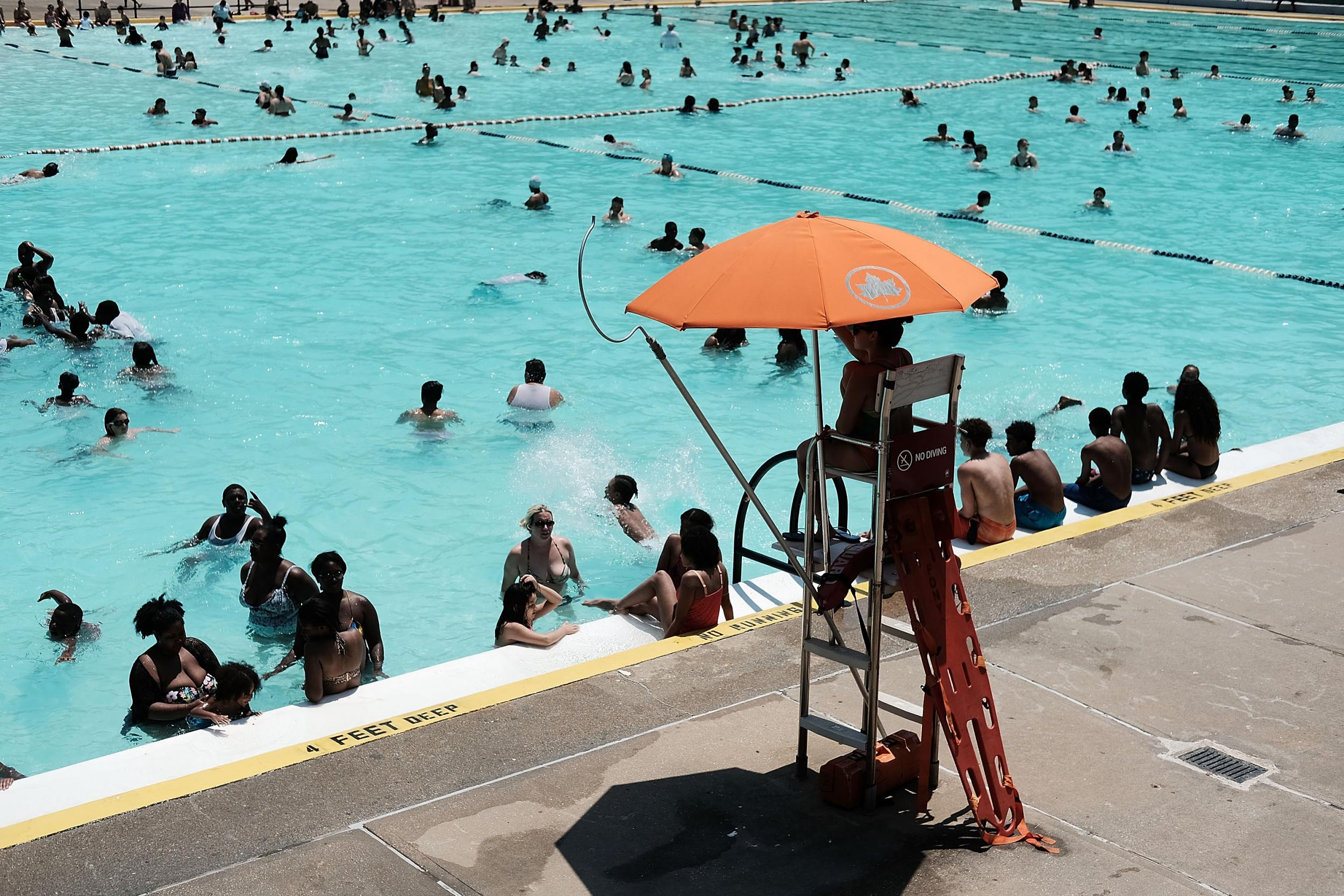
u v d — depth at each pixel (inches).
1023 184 905.5
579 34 1807.3
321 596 256.4
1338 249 724.7
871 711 185.3
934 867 174.7
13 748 263.0
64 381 454.9
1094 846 179.5
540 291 617.6
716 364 526.0
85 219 750.5
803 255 171.6
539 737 208.1
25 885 167.3
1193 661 233.6
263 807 187.0
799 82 1412.4
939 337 565.0
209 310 580.1
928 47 1731.1
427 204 807.7
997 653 236.8
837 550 201.3
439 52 1598.2
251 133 1053.2
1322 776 197.5
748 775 197.6
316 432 444.8
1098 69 1514.5
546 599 295.7
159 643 270.2
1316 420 466.3
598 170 938.1
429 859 174.9
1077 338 566.6
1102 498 322.0
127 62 1467.8
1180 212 814.5
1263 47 1712.6
